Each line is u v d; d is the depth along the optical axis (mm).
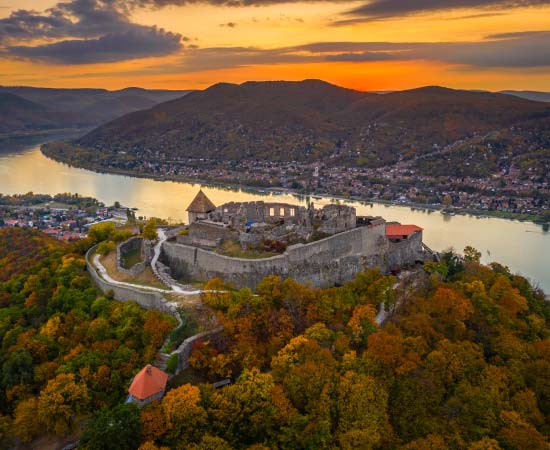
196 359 79625
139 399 71438
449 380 85938
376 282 106688
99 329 92812
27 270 144125
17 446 76062
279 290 98188
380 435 72375
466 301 107000
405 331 95500
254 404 71812
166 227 164000
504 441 75750
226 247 115250
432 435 73188
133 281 109438
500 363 94438
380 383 79688
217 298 92812
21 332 103500
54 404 75062
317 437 69812
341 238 118125
